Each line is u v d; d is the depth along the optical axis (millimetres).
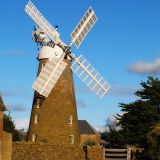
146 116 71438
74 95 68812
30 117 68625
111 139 75188
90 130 113250
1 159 49531
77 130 68688
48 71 64250
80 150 60875
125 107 73750
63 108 66562
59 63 65188
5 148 50594
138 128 71375
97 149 62844
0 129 49500
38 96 67250
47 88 64062
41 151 55625
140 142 68375
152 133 59250
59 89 66562
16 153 53781
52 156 56594
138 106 72562
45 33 66250
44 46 66500
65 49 65938
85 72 66188
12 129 78188
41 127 66375
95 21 68312
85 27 67438
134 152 64125
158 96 73625
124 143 72812
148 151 59312
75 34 66562
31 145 55125
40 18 65500
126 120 73188
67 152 58594
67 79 67125
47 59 65750
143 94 74938
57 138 66062
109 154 63906
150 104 73000
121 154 63625
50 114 66250
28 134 68312
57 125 66188
